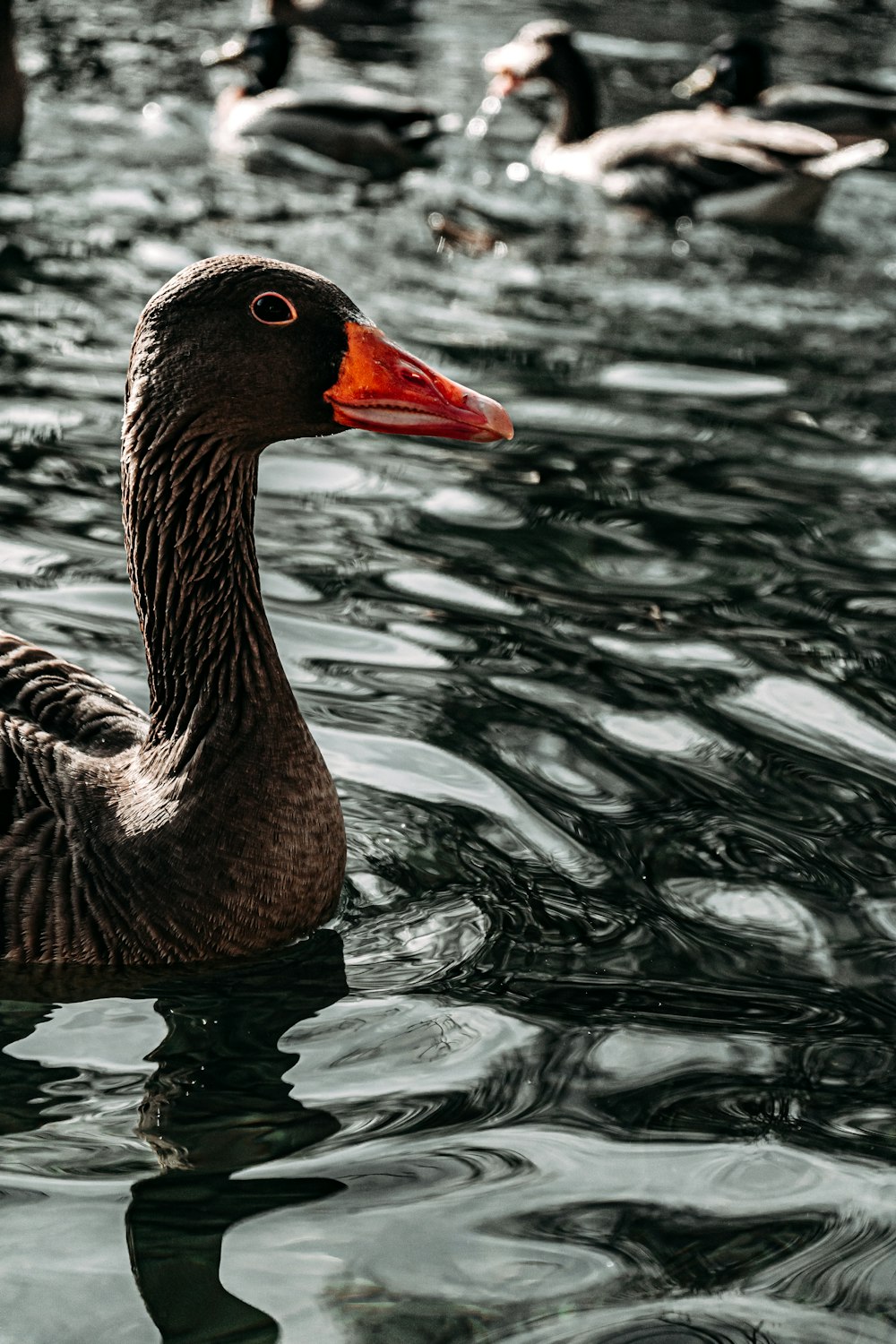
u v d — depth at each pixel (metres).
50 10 26.19
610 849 7.43
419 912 6.93
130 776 6.59
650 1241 5.14
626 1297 4.91
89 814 6.39
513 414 12.80
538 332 14.88
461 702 8.55
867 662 9.29
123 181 18.23
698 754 8.26
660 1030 6.24
